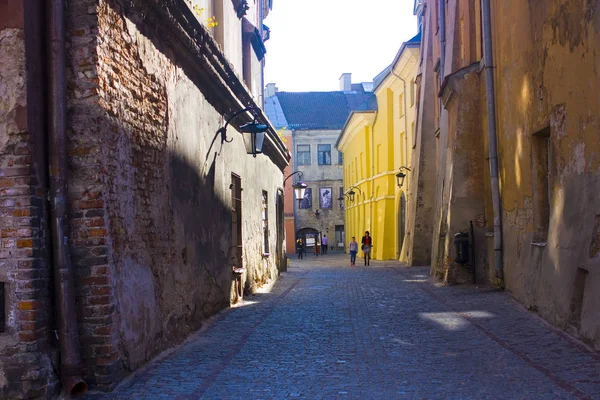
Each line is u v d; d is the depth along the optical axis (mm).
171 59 8781
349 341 8695
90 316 6172
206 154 10828
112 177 6527
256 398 5918
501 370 6738
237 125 13984
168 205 8469
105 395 6020
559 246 9188
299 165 60188
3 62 5848
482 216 15758
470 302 12266
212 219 11234
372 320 10578
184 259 9258
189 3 9711
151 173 7820
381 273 23094
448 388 6102
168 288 8336
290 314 11484
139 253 7250
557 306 9078
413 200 28453
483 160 15797
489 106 13656
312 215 60062
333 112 62688
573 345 7797
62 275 6004
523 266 11484
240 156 14430
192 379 6629
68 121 6227
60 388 5953
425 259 27078
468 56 16562
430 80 26406
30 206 5809
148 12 7648
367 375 6727
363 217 43719
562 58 9023
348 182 53281
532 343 8055
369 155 42062
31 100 5883
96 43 6246
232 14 15344
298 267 30688
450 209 16000
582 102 8273
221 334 9367
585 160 8234
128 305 6754
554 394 5754
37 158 5941
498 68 13336
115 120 6668
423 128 26734
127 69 7090
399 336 8969
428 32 26438
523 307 11102
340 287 17172
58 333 6016
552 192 9641
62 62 6109
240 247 14297
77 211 6207
